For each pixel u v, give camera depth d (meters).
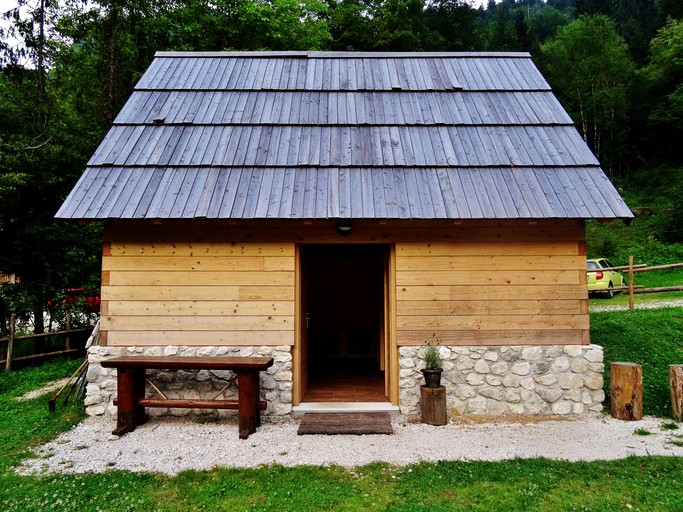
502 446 4.64
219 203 5.45
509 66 8.49
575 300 5.75
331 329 9.31
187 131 6.71
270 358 5.27
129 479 3.95
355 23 24.22
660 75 29.58
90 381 5.68
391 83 8.00
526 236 5.83
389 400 6.02
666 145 30.34
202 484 3.86
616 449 4.53
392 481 3.88
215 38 15.75
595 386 5.64
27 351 10.18
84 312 10.12
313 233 5.82
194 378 5.75
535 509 3.42
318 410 5.75
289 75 8.20
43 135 9.98
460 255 5.81
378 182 5.87
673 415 5.39
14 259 9.66
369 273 9.38
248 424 5.00
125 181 5.77
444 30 28.45
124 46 12.32
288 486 3.80
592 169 6.05
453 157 6.27
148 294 5.72
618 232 23.34
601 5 41.16
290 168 6.10
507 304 5.75
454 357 5.69
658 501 3.50
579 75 30.73
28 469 4.22
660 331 8.09
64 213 5.24
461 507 3.46
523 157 6.25
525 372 5.67
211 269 5.76
